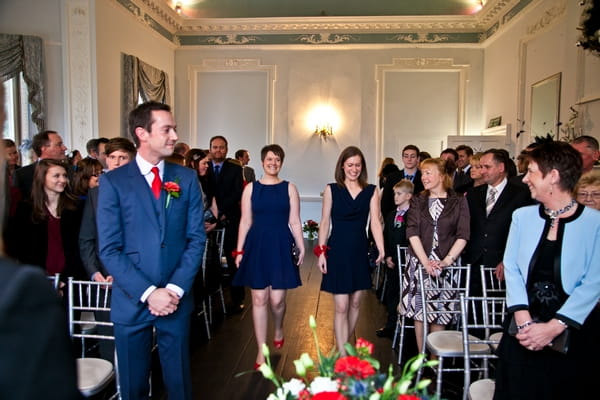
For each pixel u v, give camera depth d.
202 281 4.11
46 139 3.98
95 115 6.49
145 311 2.21
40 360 0.60
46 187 3.06
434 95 9.49
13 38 6.07
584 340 1.84
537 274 1.94
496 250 3.43
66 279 3.10
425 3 9.27
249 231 3.53
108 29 6.83
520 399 1.90
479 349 2.73
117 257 2.17
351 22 9.30
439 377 2.70
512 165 4.08
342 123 9.56
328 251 3.40
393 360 3.72
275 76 9.62
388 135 9.58
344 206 3.38
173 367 2.32
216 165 5.16
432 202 3.41
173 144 2.25
